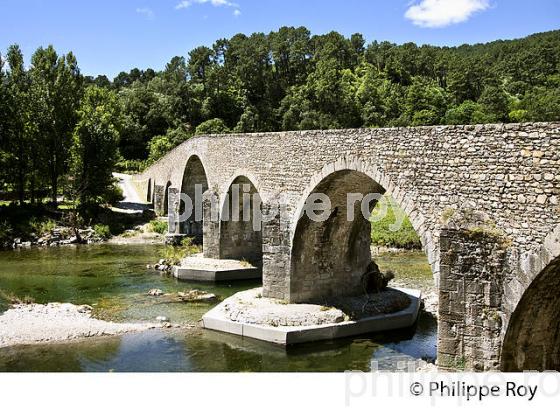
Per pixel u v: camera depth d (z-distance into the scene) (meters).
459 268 12.76
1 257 35.97
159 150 79.12
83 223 46.06
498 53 124.69
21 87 49.25
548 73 97.94
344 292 22.33
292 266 20.98
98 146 48.25
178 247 37.62
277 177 21.94
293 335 18.33
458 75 93.44
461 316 12.75
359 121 83.75
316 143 19.38
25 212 45.91
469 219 12.87
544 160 11.70
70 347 18.03
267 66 105.62
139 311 22.56
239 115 93.44
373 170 16.30
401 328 20.38
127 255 36.81
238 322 19.47
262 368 16.47
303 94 88.19
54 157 48.78
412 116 83.75
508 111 76.62
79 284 27.67
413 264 32.44
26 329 19.73
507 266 12.17
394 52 123.38
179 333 19.72
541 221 11.70
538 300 12.16
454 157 13.62
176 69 117.38
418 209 14.55
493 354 12.37
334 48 114.69
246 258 30.89
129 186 67.88
